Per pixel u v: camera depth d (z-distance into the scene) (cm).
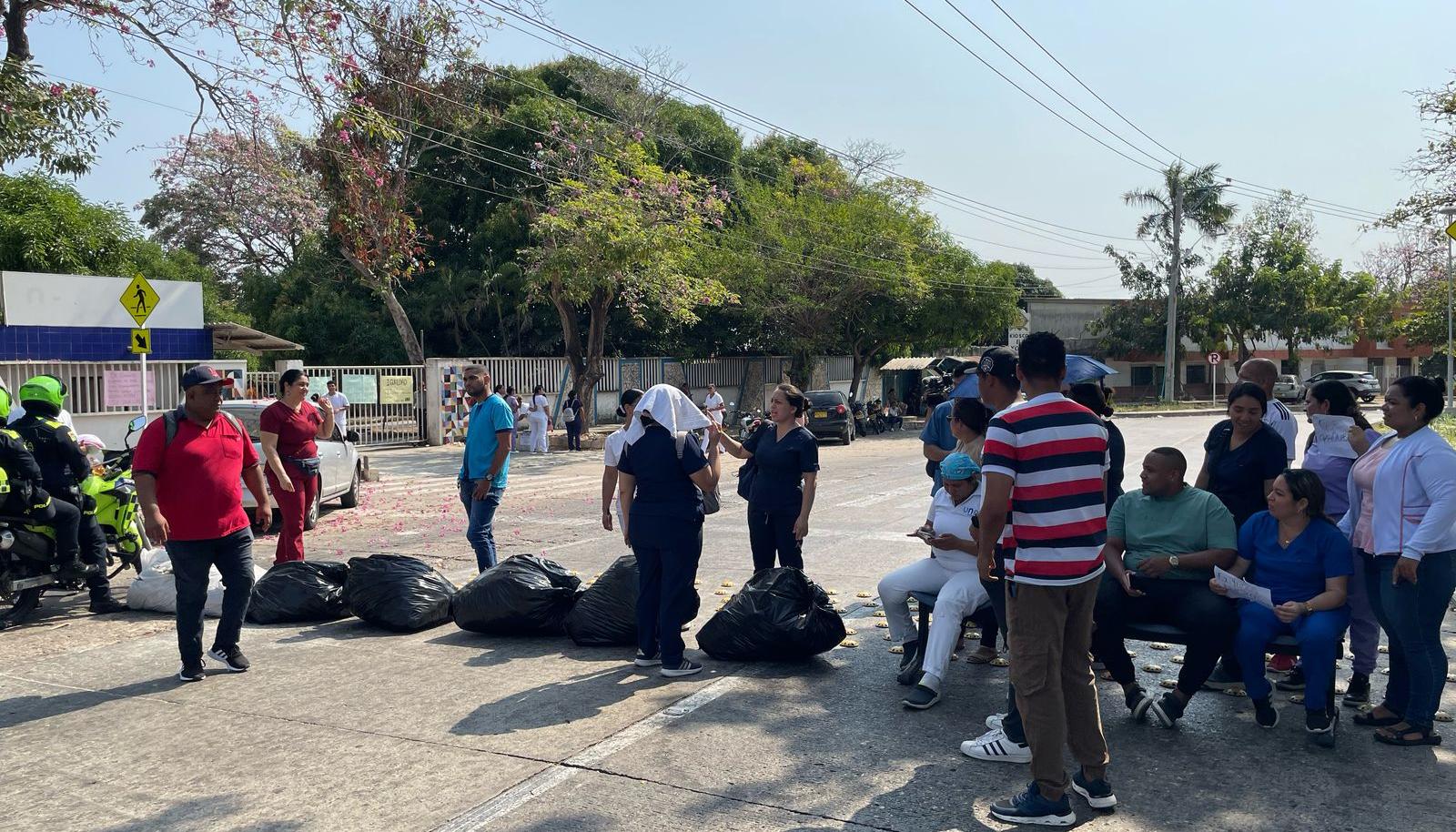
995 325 3875
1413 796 426
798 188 4016
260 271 3769
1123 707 551
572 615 680
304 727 512
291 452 834
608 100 3500
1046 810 396
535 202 2722
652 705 547
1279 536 524
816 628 625
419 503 1489
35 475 711
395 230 2509
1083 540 393
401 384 2505
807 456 690
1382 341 5628
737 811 411
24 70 1255
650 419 607
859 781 443
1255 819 404
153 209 4216
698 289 2684
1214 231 4562
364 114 1559
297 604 740
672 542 600
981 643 639
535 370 2845
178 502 584
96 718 528
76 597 830
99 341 1808
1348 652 677
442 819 403
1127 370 5422
